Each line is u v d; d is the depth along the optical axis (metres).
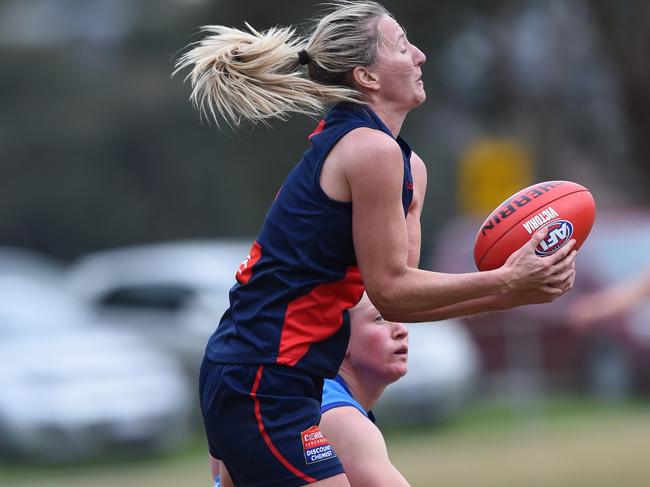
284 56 14.68
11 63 132.75
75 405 44.09
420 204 16.05
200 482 37.78
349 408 15.69
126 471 42.59
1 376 44.56
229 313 14.72
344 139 14.01
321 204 13.98
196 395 53.00
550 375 56.03
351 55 14.44
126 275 56.22
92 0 146.25
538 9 85.75
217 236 128.12
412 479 36.72
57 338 46.75
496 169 57.69
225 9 74.75
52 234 135.12
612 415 50.81
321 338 14.16
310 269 14.05
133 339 47.97
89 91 133.25
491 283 13.69
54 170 132.62
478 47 86.12
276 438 14.01
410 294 13.72
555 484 34.25
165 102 129.25
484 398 57.06
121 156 131.88
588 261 54.91
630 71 72.31
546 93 87.56
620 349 53.94
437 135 111.25
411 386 48.78
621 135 86.62
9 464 44.94
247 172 88.88
